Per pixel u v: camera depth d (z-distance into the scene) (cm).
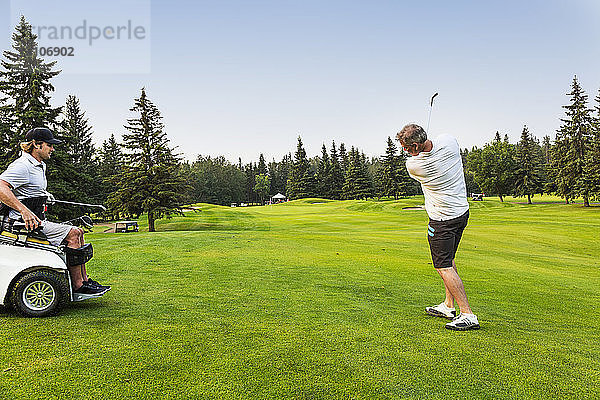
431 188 412
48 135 419
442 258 415
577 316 519
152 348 319
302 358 312
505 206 5047
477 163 6881
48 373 271
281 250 1033
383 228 2409
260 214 4144
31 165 413
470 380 286
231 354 314
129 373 275
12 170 398
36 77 2591
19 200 409
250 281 632
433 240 420
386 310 480
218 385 265
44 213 435
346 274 738
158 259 833
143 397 247
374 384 275
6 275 390
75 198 2689
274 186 11725
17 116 2553
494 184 6556
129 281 607
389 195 7631
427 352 334
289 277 681
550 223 2555
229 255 916
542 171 6119
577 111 4488
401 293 597
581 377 296
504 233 1975
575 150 4519
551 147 4794
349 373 289
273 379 276
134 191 3231
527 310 541
